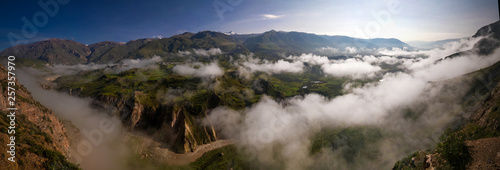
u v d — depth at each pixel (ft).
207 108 622.54
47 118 265.75
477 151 111.55
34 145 168.35
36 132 200.13
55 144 217.36
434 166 128.67
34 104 261.65
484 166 100.37
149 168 404.98
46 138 204.44
